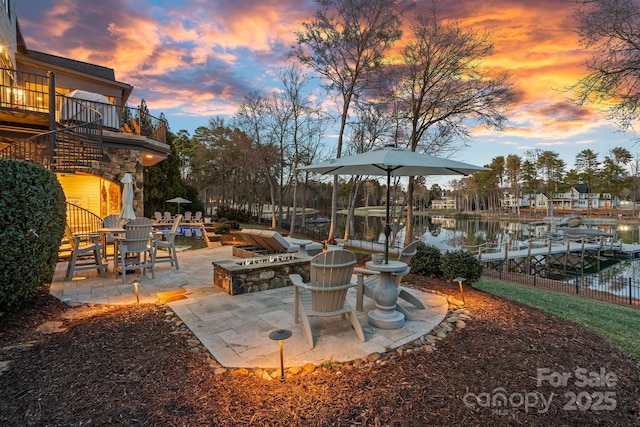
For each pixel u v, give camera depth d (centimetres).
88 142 889
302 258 602
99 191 1235
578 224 3881
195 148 3094
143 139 1106
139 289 530
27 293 393
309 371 264
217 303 446
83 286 545
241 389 237
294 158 2317
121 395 225
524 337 346
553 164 4881
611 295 1009
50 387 234
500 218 5262
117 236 600
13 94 981
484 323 382
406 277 610
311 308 341
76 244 588
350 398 229
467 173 436
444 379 258
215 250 1022
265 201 3522
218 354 292
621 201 5294
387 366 276
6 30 984
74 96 1046
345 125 1561
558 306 652
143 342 312
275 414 210
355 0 1193
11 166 360
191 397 225
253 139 2425
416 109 1226
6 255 349
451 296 495
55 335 334
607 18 630
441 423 208
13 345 309
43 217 402
